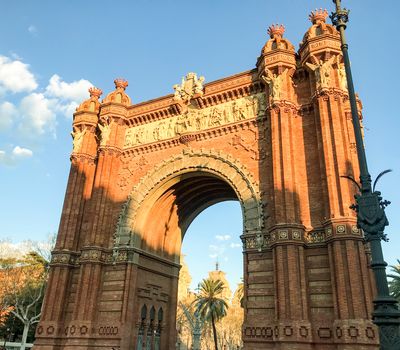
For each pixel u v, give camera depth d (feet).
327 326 94.12
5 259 244.63
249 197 119.75
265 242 110.32
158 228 151.74
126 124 159.94
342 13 64.28
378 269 47.01
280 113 118.62
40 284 247.29
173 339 147.23
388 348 42.96
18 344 256.52
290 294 95.91
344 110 112.78
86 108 167.73
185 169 137.18
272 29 134.21
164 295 150.41
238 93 137.18
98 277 133.49
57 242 146.61
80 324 125.49
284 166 111.14
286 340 92.07
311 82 121.29
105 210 143.02
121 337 122.62
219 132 134.92
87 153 160.35
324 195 105.40
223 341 428.56
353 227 96.78
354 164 108.17
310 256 103.24
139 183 144.36
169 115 151.33
